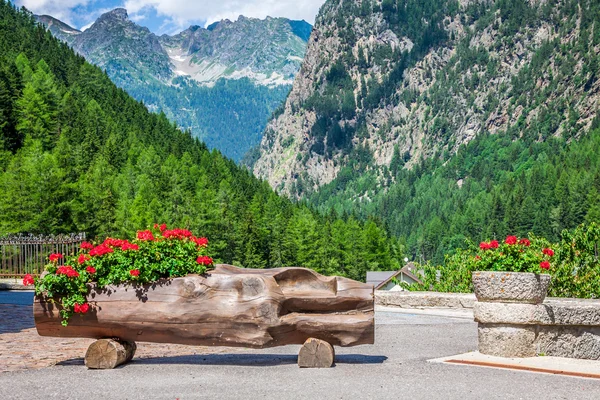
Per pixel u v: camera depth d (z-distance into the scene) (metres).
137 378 7.44
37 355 9.31
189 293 8.13
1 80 115.50
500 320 8.81
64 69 190.75
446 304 16.38
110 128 158.75
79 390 6.80
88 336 8.34
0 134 103.38
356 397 6.41
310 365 8.09
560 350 9.06
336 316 8.20
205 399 6.36
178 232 8.55
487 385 6.99
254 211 146.12
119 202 100.69
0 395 6.57
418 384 7.04
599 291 14.73
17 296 20.83
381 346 10.37
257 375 7.59
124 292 8.23
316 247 145.75
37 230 67.56
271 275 8.16
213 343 8.06
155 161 141.00
